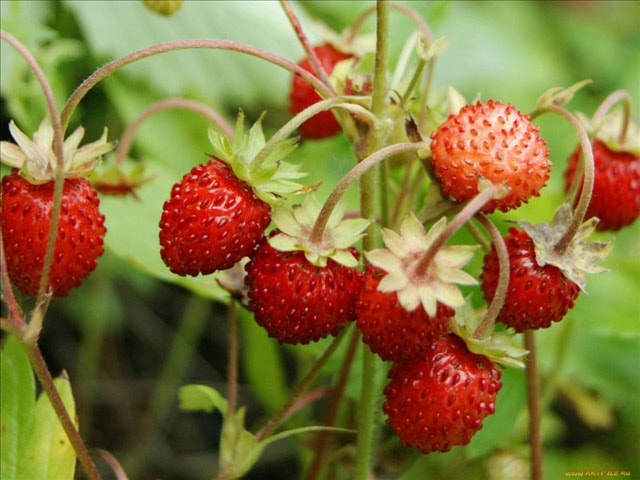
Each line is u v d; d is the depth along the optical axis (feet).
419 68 0.49
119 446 0.85
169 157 0.81
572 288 0.49
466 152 0.46
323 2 0.88
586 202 0.47
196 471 0.85
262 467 0.84
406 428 0.47
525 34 1.09
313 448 0.71
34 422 0.53
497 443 0.67
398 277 0.44
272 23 0.86
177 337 0.87
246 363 0.77
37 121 0.74
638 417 0.83
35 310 0.47
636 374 0.77
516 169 0.46
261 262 0.46
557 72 1.07
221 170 0.47
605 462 0.82
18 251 0.49
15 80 0.71
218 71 0.85
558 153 0.91
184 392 0.58
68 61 0.82
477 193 0.46
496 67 1.01
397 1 0.79
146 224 0.66
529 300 0.48
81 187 0.50
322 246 0.46
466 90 0.98
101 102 0.84
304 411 0.76
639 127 0.61
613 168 0.58
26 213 0.49
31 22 0.77
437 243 0.43
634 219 0.60
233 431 0.54
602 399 0.84
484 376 0.47
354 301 0.46
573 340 0.77
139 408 0.87
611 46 1.14
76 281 0.50
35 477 0.52
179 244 0.47
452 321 0.47
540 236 0.48
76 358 0.86
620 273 0.70
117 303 0.89
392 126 0.50
